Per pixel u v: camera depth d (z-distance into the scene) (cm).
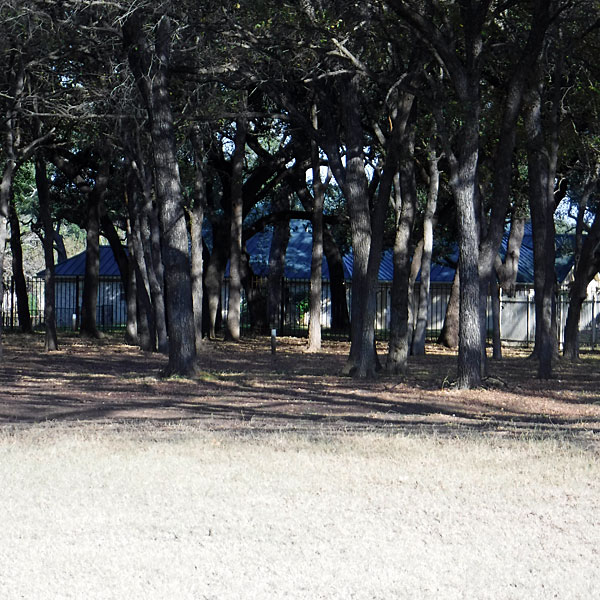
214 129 3036
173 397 1745
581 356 3369
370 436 1177
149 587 549
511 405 1688
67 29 2217
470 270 1931
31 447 1055
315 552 626
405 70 2147
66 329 4938
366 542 655
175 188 2109
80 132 2936
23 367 2438
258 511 748
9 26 2153
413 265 3312
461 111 1855
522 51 2006
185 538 662
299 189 4244
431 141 2652
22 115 2566
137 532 676
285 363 2739
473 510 764
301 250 5906
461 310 1939
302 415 1484
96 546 638
